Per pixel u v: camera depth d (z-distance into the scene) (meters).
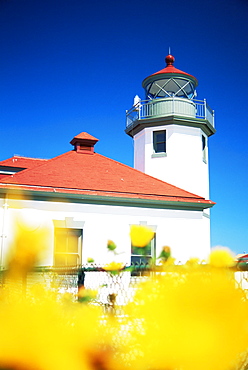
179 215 13.80
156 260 0.97
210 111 18.77
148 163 17.67
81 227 12.45
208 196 18.30
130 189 13.52
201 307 0.71
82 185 12.91
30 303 0.97
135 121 18.36
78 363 0.76
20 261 0.82
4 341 0.77
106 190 12.99
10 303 0.92
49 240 0.85
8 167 15.45
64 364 0.77
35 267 0.83
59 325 0.83
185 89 20.33
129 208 13.21
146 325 0.74
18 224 0.83
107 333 0.80
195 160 17.50
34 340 0.78
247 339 0.69
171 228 13.57
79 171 13.92
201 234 13.97
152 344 0.72
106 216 12.86
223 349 0.68
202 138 18.66
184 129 17.61
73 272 2.69
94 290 1.17
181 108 17.72
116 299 1.08
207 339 0.69
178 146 17.34
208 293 0.71
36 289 1.17
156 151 17.81
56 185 12.45
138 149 18.48
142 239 0.99
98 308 1.04
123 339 0.78
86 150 15.91
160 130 17.72
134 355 0.74
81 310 1.00
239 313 0.70
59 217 12.26
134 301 0.79
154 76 20.09
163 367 0.70
